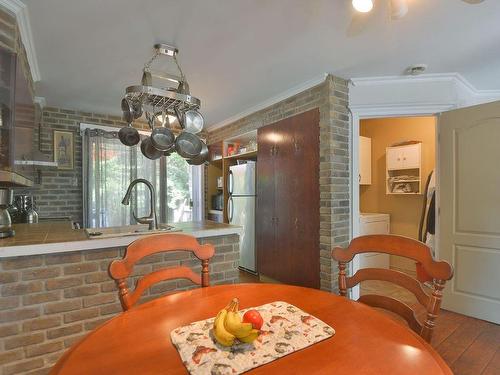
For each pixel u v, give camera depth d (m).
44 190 3.64
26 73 2.18
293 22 1.91
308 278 2.97
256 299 1.18
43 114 3.65
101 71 2.67
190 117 2.17
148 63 2.32
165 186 4.41
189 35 2.07
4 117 1.54
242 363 0.74
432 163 3.78
